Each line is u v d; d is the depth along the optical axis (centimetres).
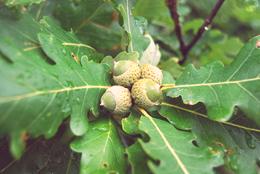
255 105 18
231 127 19
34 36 17
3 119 14
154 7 24
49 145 18
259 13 29
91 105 17
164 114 18
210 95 18
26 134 15
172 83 19
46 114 15
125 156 17
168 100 19
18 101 14
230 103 18
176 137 17
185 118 19
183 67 24
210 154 16
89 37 22
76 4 22
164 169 15
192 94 18
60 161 18
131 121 18
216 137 19
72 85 17
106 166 17
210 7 31
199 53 27
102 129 18
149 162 15
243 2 23
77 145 17
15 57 15
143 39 20
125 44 20
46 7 22
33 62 16
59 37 19
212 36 28
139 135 19
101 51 22
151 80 18
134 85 18
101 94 18
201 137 18
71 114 16
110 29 22
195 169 16
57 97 16
